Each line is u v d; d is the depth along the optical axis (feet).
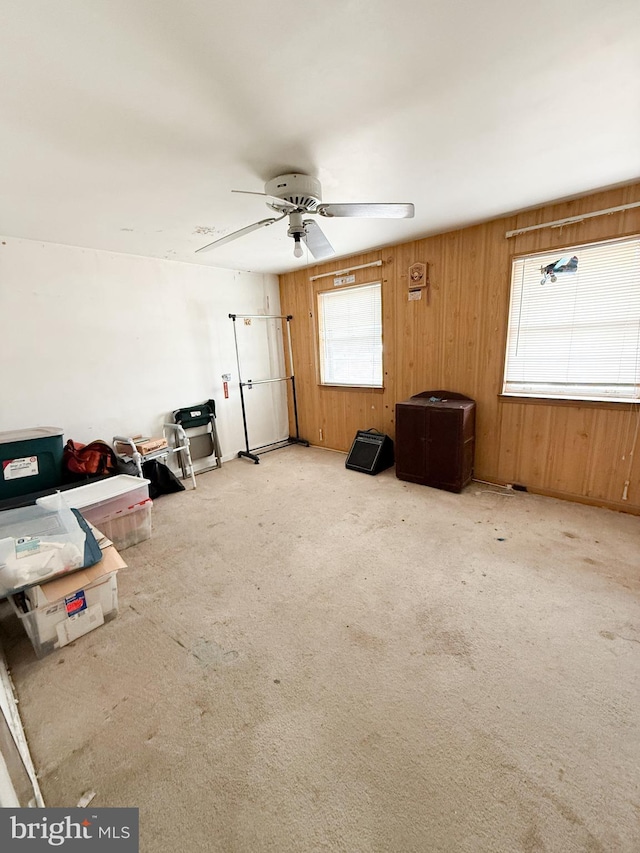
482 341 10.82
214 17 3.41
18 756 4.01
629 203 7.97
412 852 3.35
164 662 5.55
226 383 14.69
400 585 7.05
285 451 16.24
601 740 4.23
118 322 11.41
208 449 14.21
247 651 5.69
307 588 7.09
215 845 3.46
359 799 3.76
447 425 10.73
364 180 7.22
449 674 5.14
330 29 3.62
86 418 10.96
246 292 15.03
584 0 3.41
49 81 4.09
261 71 4.13
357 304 13.87
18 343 9.55
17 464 8.87
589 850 3.31
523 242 9.57
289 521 9.77
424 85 4.51
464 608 6.37
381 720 4.55
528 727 4.40
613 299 8.71
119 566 6.38
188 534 9.32
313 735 4.41
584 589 6.68
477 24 3.65
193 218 8.66
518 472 10.84
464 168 6.85
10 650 5.95
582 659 5.28
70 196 7.16
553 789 3.77
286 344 16.78
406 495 11.00
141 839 3.53
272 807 3.73
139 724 4.64
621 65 4.25
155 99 4.51
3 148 5.41
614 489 9.35
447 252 11.00
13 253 9.32
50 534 6.40
